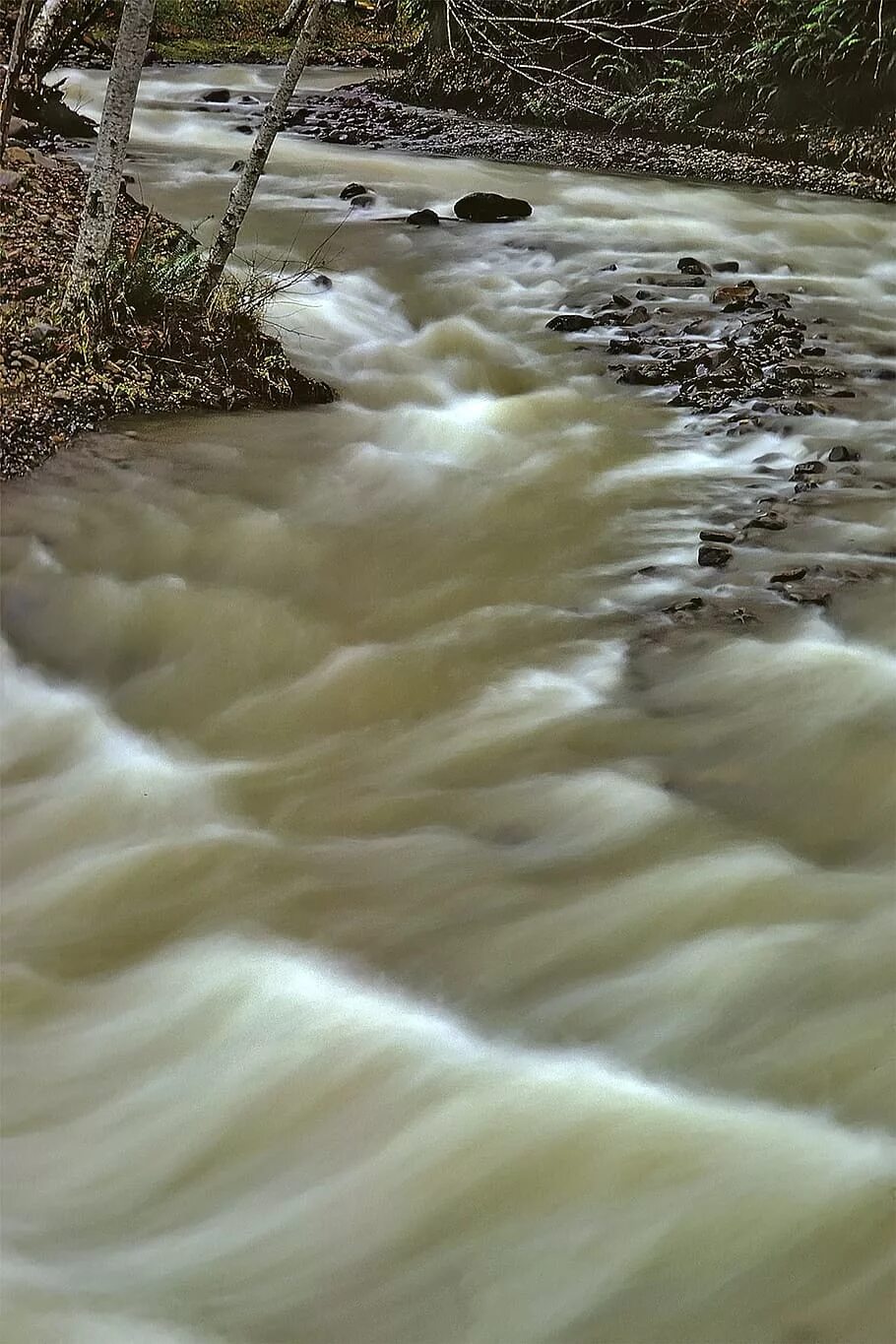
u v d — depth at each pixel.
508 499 7.04
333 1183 3.10
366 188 13.36
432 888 4.06
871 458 7.61
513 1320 2.72
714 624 5.62
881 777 4.58
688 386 8.80
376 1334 2.71
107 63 19.95
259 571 6.08
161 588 5.87
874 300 11.47
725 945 3.77
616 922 3.88
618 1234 2.88
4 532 6.07
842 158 16.78
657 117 17.94
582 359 9.38
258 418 7.67
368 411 8.15
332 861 4.23
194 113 17.55
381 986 3.63
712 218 14.06
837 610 5.72
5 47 13.35
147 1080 3.43
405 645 5.57
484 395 8.68
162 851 4.33
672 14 8.55
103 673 5.41
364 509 6.78
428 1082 3.31
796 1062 3.32
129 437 7.05
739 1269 2.78
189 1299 2.80
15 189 9.11
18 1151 3.22
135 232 9.00
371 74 22.70
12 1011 3.66
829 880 4.04
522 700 5.13
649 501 7.06
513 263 11.59
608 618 5.75
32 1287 2.82
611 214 13.82
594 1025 3.48
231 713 5.18
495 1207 2.98
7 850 4.42
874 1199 2.90
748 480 7.37
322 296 9.96
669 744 4.80
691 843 4.23
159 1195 3.10
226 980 3.70
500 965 3.71
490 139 17.47
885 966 3.64
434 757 4.81
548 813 4.44
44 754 4.93
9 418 6.84
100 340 7.44
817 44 16.73
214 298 7.99
